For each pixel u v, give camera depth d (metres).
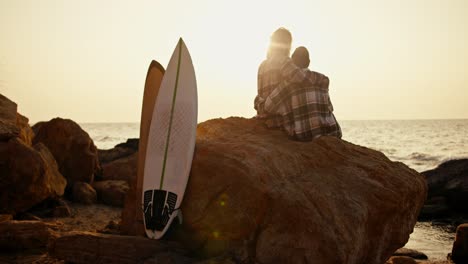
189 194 4.85
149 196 4.81
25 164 8.00
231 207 4.61
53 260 5.46
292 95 5.36
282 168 4.86
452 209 16.11
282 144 5.35
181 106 5.11
